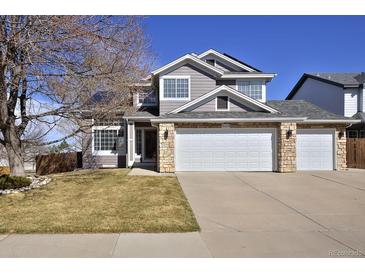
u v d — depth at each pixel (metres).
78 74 11.06
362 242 5.74
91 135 19.62
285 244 5.63
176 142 15.79
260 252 5.25
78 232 6.26
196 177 13.66
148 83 16.38
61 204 8.69
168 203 8.73
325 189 11.10
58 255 5.12
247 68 21.36
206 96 17.11
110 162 19.80
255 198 9.59
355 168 17.64
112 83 12.02
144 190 10.60
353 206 8.61
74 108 12.40
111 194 9.99
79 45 10.39
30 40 8.87
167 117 15.71
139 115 18.78
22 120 12.98
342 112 22.92
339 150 16.58
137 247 5.46
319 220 7.22
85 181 12.59
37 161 16.36
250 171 15.76
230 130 15.91
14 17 9.16
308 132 16.66
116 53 11.41
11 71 10.77
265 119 15.45
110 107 13.52
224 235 6.14
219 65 21.64
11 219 7.14
